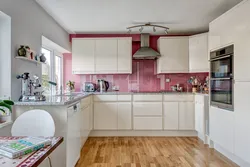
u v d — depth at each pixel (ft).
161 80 16.55
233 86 8.95
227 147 9.56
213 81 11.10
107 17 12.23
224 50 9.74
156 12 11.44
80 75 16.58
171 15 11.96
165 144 12.41
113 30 15.19
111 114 14.47
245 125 8.09
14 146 3.77
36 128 5.92
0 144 3.99
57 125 7.49
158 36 16.51
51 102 7.41
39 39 10.22
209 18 12.51
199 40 14.82
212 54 11.10
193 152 10.87
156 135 14.62
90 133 14.64
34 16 9.66
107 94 14.49
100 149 11.40
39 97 8.18
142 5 10.39
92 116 14.37
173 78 16.56
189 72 15.31
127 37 15.58
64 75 16.55
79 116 9.62
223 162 9.43
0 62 7.61
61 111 7.52
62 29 14.29
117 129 14.48
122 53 15.55
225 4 10.37
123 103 14.47
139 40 16.24
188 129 14.40
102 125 14.46
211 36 11.23
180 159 9.83
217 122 10.62
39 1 9.78
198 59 14.87
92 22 13.16
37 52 9.98
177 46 15.35
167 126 14.43
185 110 14.40
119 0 9.75
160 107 14.46
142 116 14.49
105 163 9.32
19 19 8.27
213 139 11.12
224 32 9.73
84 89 15.66
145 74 16.56
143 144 12.40
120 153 10.71
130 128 14.47
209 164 9.20
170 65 15.35
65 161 7.43
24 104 7.42
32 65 9.46
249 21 7.79
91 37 15.83
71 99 8.50
